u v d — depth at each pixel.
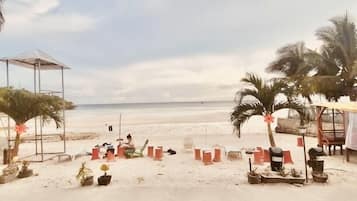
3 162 12.63
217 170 10.52
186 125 30.61
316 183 8.29
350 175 9.27
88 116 56.78
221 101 175.62
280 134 21.73
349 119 12.05
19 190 8.15
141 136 22.11
